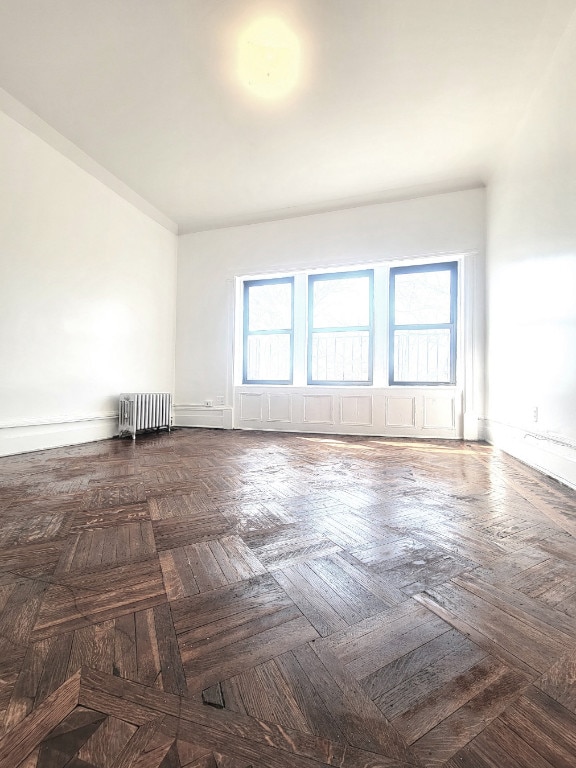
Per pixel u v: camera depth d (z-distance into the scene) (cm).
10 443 385
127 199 555
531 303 357
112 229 524
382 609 124
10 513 214
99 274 500
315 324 642
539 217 339
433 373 579
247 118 402
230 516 212
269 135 431
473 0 275
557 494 258
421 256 560
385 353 594
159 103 380
